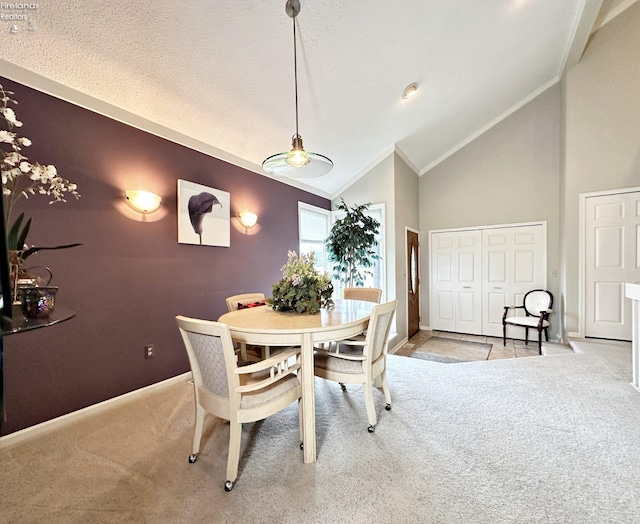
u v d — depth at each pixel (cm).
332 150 392
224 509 127
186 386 260
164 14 184
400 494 133
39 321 109
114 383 227
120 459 162
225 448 171
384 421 193
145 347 247
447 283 536
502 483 138
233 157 329
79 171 208
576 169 368
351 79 287
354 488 137
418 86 338
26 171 150
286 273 224
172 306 268
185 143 279
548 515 120
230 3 191
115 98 222
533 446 164
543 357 301
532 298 450
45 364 192
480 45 313
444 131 461
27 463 159
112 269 226
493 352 420
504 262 486
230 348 140
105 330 222
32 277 148
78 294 207
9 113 147
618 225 347
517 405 209
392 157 436
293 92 277
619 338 348
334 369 191
